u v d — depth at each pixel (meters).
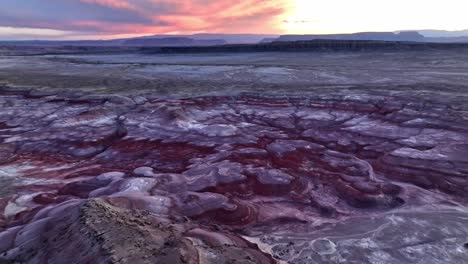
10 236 10.33
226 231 11.34
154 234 9.47
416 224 11.59
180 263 8.04
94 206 10.67
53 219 10.80
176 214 12.16
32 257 9.06
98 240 8.65
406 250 10.21
